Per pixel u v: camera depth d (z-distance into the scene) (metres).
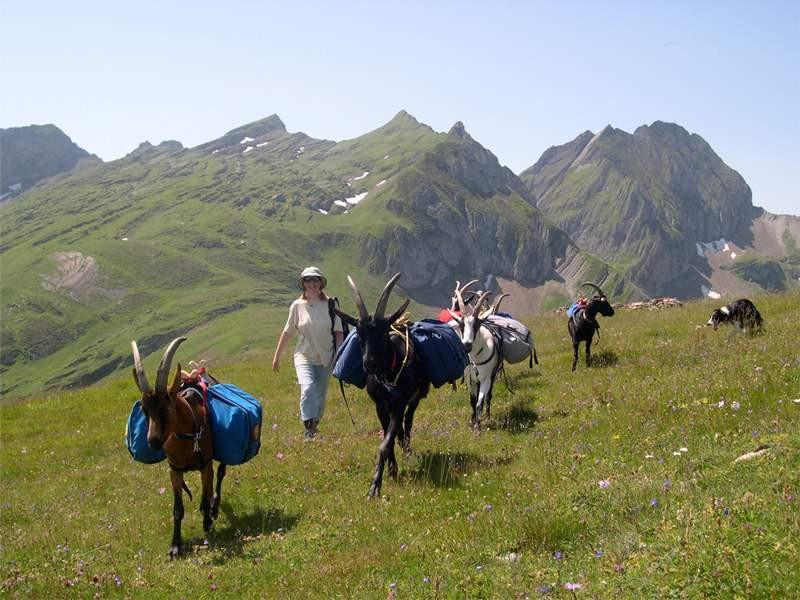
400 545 8.00
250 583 7.81
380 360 10.45
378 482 10.31
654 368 16.30
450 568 6.96
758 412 10.68
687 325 21.84
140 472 14.12
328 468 11.90
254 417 10.09
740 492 6.81
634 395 13.60
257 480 11.74
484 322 14.75
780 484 6.77
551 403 14.98
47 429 20.48
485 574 6.57
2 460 17.31
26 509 12.50
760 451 8.15
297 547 8.69
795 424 9.33
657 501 7.40
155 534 10.14
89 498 12.77
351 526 9.03
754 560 5.39
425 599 6.32
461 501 9.36
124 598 7.77
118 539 10.02
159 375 8.54
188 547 9.42
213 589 7.67
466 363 12.52
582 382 16.39
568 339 22.78
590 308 17.98
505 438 12.80
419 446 12.59
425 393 11.89
